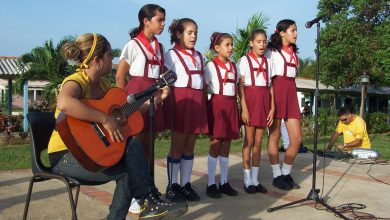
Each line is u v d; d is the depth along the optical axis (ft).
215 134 15.97
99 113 8.89
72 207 8.87
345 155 26.63
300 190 17.87
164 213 9.00
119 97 9.63
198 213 14.12
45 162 21.79
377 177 21.17
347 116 27.35
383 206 15.85
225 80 15.93
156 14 13.66
